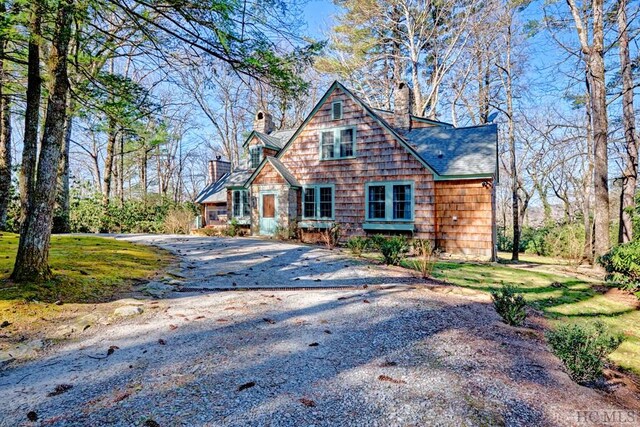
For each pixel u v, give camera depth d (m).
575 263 13.91
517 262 13.77
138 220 19.67
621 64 12.77
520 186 22.88
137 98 6.31
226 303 5.46
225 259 9.34
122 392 2.82
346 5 21.88
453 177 12.33
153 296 5.64
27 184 8.67
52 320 4.31
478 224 12.14
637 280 7.69
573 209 25.61
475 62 21.05
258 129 20.17
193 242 12.61
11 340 3.72
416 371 3.30
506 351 3.95
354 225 14.31
